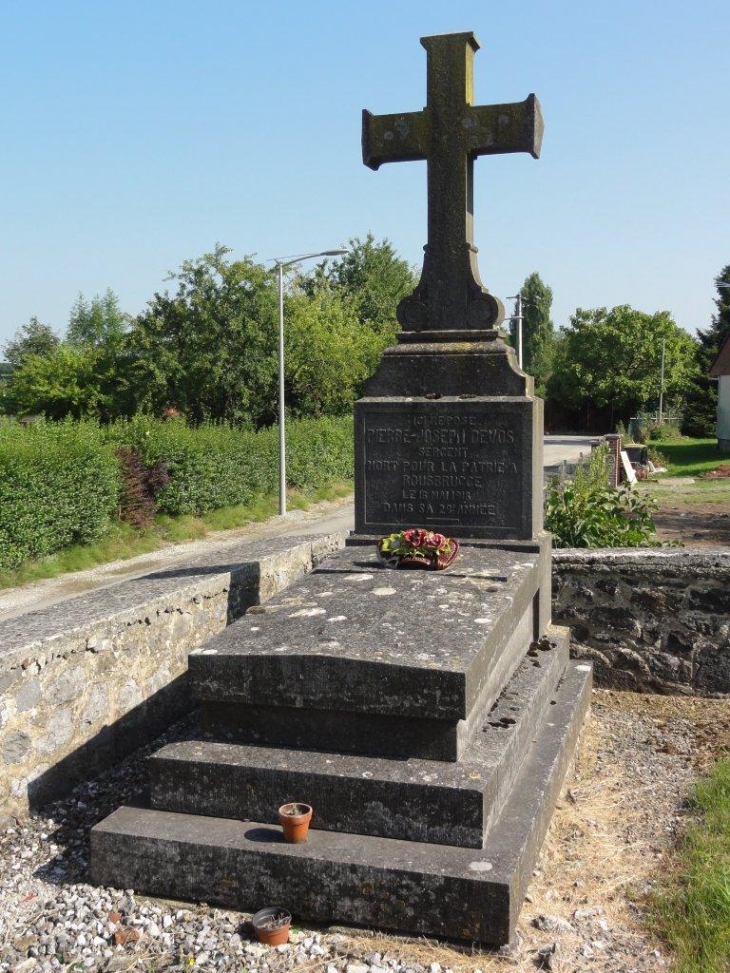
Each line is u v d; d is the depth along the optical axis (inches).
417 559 208.8
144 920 140.3
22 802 170.9
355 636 163.2
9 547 554.9
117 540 658.2
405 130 238.1
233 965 129.5
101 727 192.7
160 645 214.5
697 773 198.2
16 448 574.9
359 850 140.9
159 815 154.9
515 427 225.8
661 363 2623.0
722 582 247.4
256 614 180.5
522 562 215.0
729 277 2020.2
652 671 254.5
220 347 1176.2
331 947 133.8
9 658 166.7
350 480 1137.4
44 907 143.9
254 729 160.2
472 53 238.5
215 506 812.6
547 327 3225.9
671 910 142.3
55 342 2876.5
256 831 148.3
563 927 138.1
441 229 237.8
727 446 1542.8
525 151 232.1
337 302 1624.0
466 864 135.9
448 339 236.1
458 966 129.3
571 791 188.1
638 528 331.0
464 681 145.7
